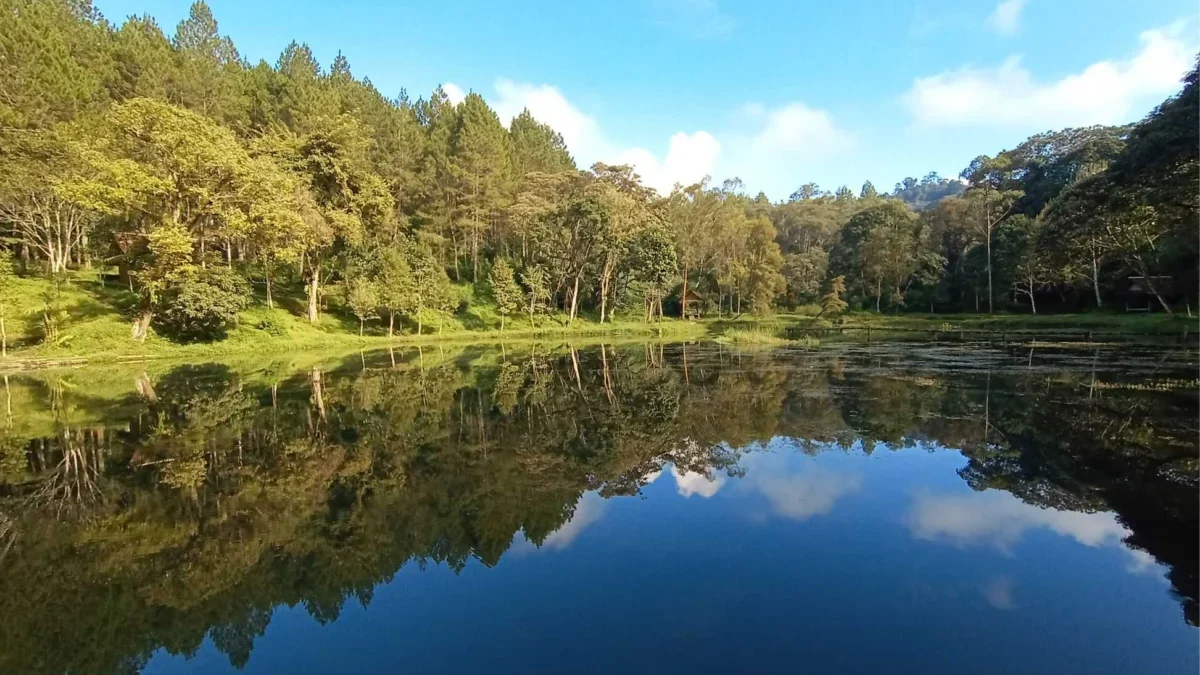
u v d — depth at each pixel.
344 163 40.25
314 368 24.59
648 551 6.41
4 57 31.19
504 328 52.19
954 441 10.68
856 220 74.12
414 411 14.64
